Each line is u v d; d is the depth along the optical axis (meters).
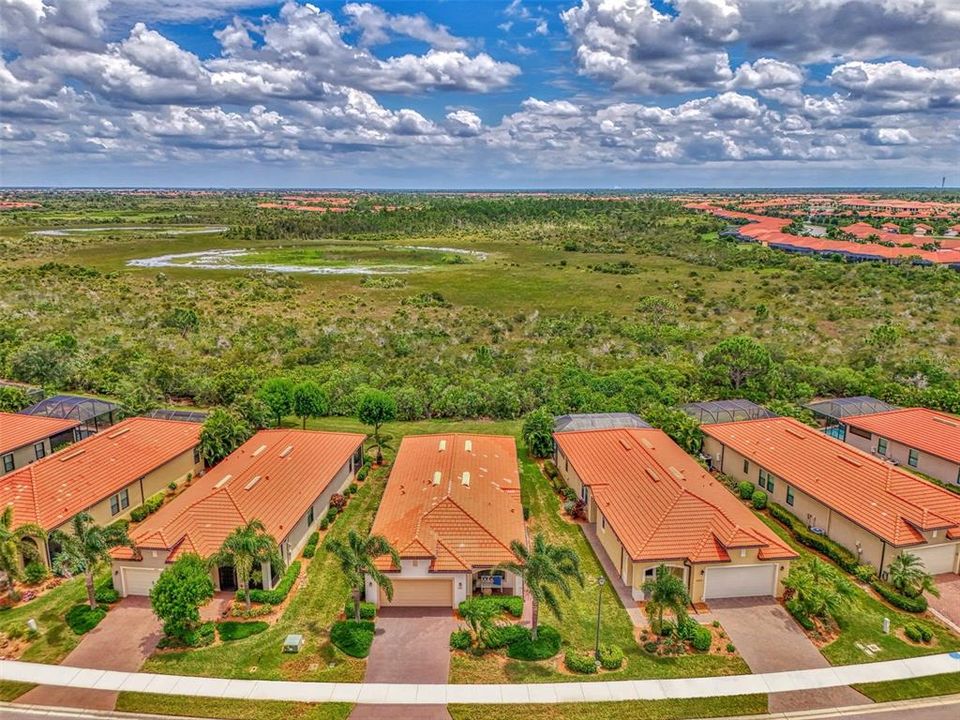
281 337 83.38
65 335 73.00
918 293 106.06
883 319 91.44
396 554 28.75
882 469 37.50
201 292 113.31
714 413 51.31
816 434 43.59
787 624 29.91
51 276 120.38
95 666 26.83
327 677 26.28
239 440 46.59
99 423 51.81
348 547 28.30
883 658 27.64
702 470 41.34
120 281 121.50
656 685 26.05
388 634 29.05
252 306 104.31
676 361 70.44
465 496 35.62
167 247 182.25
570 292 118.56
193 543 31.81
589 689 25.81
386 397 49.91
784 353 69.94
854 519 34.59
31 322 84.62
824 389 61.56
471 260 161.25
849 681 26.31
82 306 96.56
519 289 122.12
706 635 28.33
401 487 38.66
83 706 24.80
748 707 24.97
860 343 79.06
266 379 60.97
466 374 65.75
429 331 88.12
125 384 60.12
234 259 162.12
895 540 32.47
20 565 32.84
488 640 28.12
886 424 48.91
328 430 54.34
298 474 39.44
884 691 25.80
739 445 44.81
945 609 31.06
